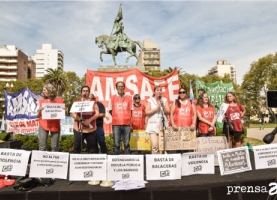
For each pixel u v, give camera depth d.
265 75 41.69
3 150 3.91
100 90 9.56
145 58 81.56
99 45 13.42
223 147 5.38
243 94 45.94
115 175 3.89
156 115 5.43
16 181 4.23
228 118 6.17
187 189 3.87
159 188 3.82
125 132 5.48
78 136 4.65
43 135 4.36
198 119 5.98
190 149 5.20
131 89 9.59
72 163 3.89
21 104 9.94
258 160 4.14
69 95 44.38
